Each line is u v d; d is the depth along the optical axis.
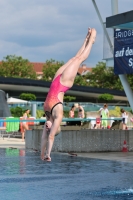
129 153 20.19
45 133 8.10
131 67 21.17
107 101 100.94
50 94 8.18
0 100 40.09
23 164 15.48
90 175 12.80
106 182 11.56
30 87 96.12
